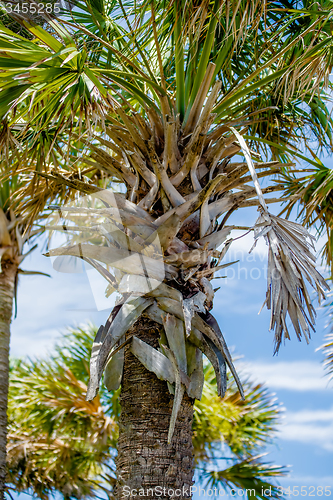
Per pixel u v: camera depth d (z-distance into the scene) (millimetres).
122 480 2205
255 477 5953
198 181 2615
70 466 5961
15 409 6539
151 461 2189
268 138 3977
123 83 2736
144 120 2709
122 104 3650
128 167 2781
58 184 3703
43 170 3596
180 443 2256
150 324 2441
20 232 4492
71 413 6262
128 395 2361
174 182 2570
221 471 6059
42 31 2543
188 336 2188
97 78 2754
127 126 2641
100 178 3883
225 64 3496
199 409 6434
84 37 3430
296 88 3744
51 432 6195
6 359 4047
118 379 2438
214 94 2424
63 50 2381
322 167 3596
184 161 2617
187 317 2213
